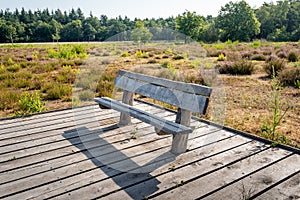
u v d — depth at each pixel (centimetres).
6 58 1465
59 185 221
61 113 414
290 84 730
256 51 1520
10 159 262
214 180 230
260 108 528
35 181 225
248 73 930
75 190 214
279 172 245
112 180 229
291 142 351
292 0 6250
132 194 210
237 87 720
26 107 494
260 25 5572
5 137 317
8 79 838
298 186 223
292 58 1127
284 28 5078
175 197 207
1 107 540
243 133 330
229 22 5391
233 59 1160
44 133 330
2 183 222
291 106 535
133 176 235
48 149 285
